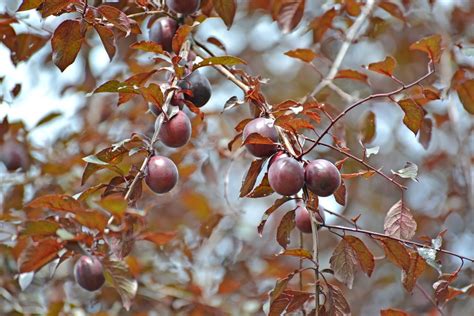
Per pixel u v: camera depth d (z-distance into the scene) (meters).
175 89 3.06
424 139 4.12
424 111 4.04
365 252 3.06
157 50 3.11
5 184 5.04
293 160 2.71
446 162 6.64
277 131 2.88
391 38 6.71
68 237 2.64
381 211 7.28
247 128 2.87
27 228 2.67
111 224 2.88
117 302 5.19
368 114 4.77
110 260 2.85
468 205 6.09
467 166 5.65
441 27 5.81
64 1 3.06
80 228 2.72
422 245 3.15
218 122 5.98
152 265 5.29
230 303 5.42
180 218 6.02
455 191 6.26
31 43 4.23
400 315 3.37
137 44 3.08
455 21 5.94
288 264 6.32
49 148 5.41
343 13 5.07
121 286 2.84
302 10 4.59
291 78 7.44
